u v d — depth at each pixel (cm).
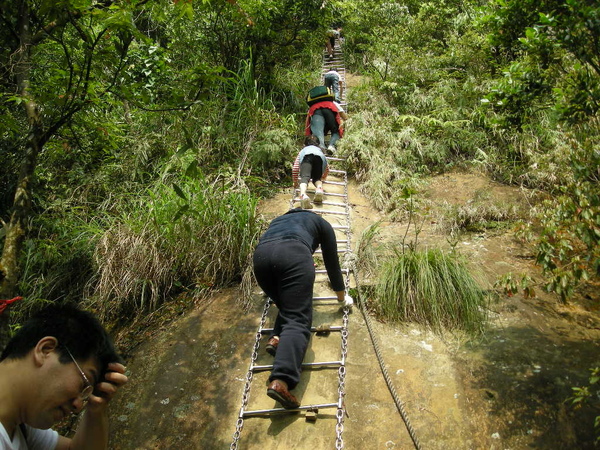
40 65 357
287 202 531
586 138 285
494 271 391
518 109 319
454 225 462
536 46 280
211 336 349
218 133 595
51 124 266
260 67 739
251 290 394
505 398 276
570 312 342
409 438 258
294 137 671
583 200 250
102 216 495
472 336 327
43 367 119
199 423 279
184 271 416
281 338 271
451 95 684
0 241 362
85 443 139
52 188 514
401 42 834
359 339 333
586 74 262
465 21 800
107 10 228
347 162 604
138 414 289
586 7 243
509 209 472
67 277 431
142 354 340
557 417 261
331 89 766
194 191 451
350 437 262
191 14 233
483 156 569
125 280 396
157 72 490
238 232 423
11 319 401
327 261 323
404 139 612
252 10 616
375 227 441
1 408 116
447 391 286
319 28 768
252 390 298
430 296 345
